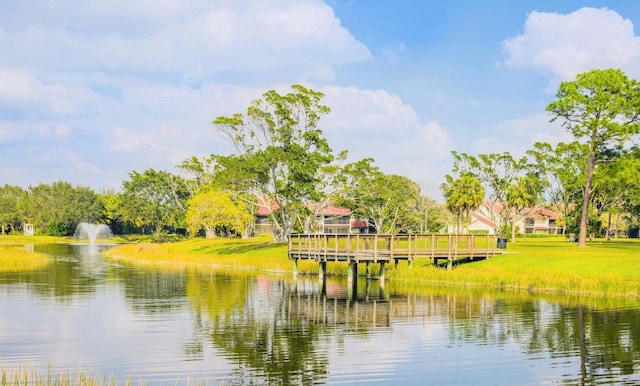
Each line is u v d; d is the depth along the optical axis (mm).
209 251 70750
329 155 70375
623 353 21906
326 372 19422
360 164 73125
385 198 83125
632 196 82500
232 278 47125
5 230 146250
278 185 70375
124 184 138750
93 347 22328
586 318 28656
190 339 23812
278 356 21359
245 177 65062
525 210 130875
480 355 21672
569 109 56625
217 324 27016
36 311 30078
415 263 48062
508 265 43750
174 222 131875
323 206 74500
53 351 21750
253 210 101438
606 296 36062
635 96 55156
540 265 42781
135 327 26109
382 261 43188
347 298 35688
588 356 21562
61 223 135125
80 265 59250
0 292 37281
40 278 45719
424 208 91500
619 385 18188
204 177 105438
